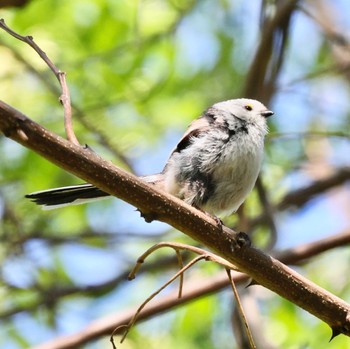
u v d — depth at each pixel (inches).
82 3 496.1
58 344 349.4
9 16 482.6
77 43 497.0
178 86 532.1
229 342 461.7
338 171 476.1
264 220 432.1
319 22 508.4
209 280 357.1
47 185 490.3
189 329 465.7
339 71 514.9
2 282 458.0
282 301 454.0
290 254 366.6
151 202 217.6
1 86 483.5
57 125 492.7
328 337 424.2
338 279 482.3
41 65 482.3
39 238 470.3
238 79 534.3
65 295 451.2
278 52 427.8
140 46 503.2
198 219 222.4
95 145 500.7
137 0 501.4
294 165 496.4
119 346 444.1
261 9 436.8
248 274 227.9
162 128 515.8
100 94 500.4
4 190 491.8
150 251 225.3
